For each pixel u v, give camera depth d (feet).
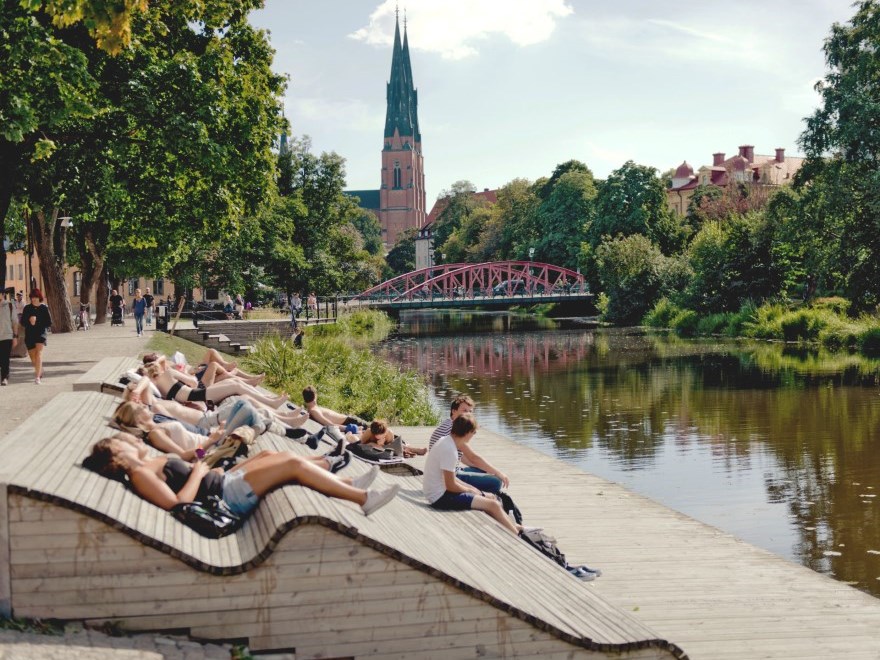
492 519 25.99
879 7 147.54
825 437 67.26
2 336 53.93
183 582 16.89
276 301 228.84
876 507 46.42
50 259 109.29
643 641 18.49
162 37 79.20
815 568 36.65
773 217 163.84
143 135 74.74
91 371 39.83
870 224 147.54
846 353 132.16
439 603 17.81
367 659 17.57
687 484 52.49
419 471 34.58
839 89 149.69
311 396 41.55
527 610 18.40
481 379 110.52
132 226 87.04
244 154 80.43
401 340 183.52
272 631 17.22
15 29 56.54
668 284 224.33
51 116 59.57
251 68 84.48
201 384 39.06
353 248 248.73
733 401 86.69
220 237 89.51
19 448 20.03
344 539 17.46
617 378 107.96
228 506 20.04
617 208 262.47
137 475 19.11
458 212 467.11
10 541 16.29
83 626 16.51
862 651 22.90
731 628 24.36
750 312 176.45
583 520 35.70
